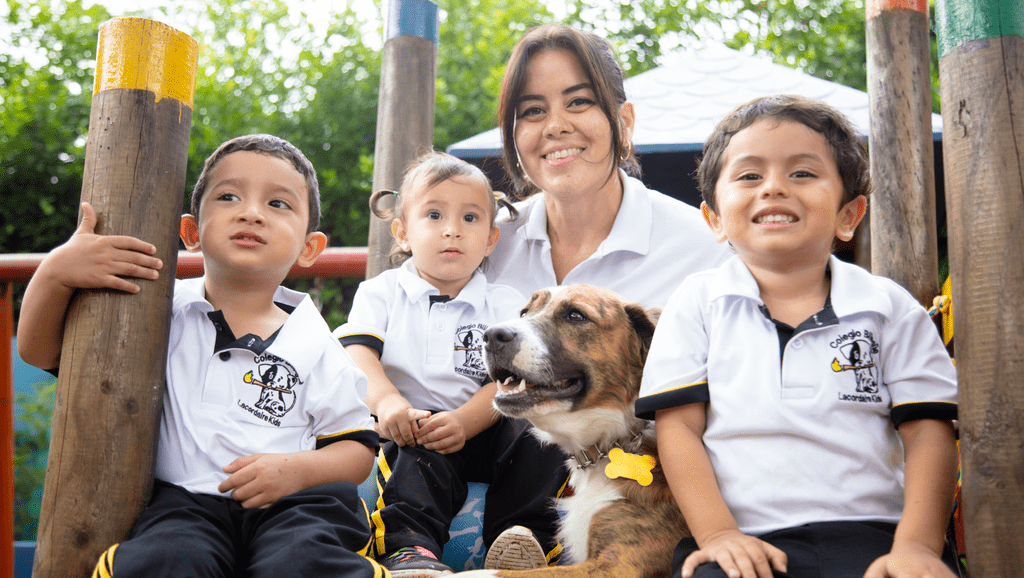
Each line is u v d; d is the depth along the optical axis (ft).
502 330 7.99
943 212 16.79
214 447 7.19
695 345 7.57
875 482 6.77
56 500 6.57
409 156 12.85
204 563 6.25
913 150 10.29
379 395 9.32
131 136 6.98
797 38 54.65
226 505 6.98
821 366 7.04
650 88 20.72
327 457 7.46
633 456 7.90
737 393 7.13
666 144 17.38
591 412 8.14
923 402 6.90
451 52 45.37
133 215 6.91
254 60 45.50
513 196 14.42
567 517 8.07
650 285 10.50
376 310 10.25
